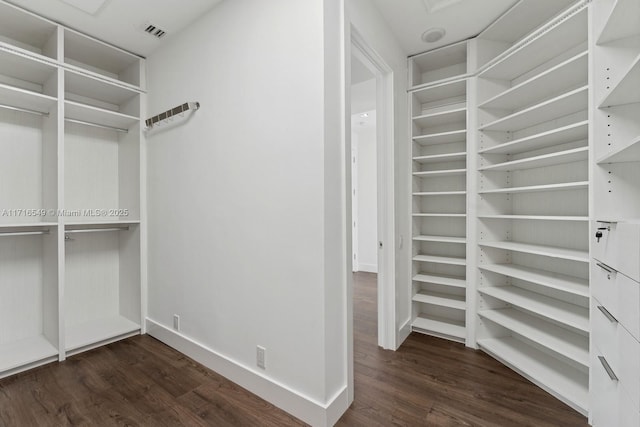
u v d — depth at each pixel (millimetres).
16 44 2248
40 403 1647
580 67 1625
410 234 2578
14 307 2260
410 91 2529
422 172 2557
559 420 1494
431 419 1507
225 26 1871
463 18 2057
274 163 1611
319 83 1424
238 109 1796
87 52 2455
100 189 2727
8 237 2234
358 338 2502
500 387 1778
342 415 1538
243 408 1603
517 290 2221
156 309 2500
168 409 1594
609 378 1255
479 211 2279
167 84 2348
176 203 2273
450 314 2734
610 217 1417
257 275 1703
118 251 2873
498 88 2277
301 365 1511
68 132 2537
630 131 1389
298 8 1498
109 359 2143
